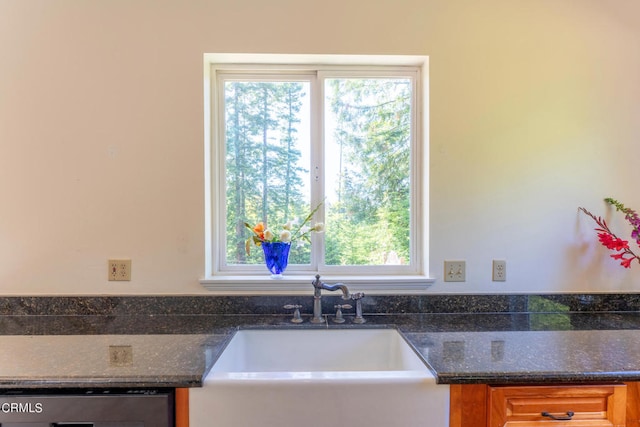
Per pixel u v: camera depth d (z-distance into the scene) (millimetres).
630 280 1520
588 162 1511
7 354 1021
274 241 1481
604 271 1519
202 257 1474
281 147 1607
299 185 1609
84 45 1439
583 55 1507
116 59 1444
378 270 1596
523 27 1494
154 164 1459
